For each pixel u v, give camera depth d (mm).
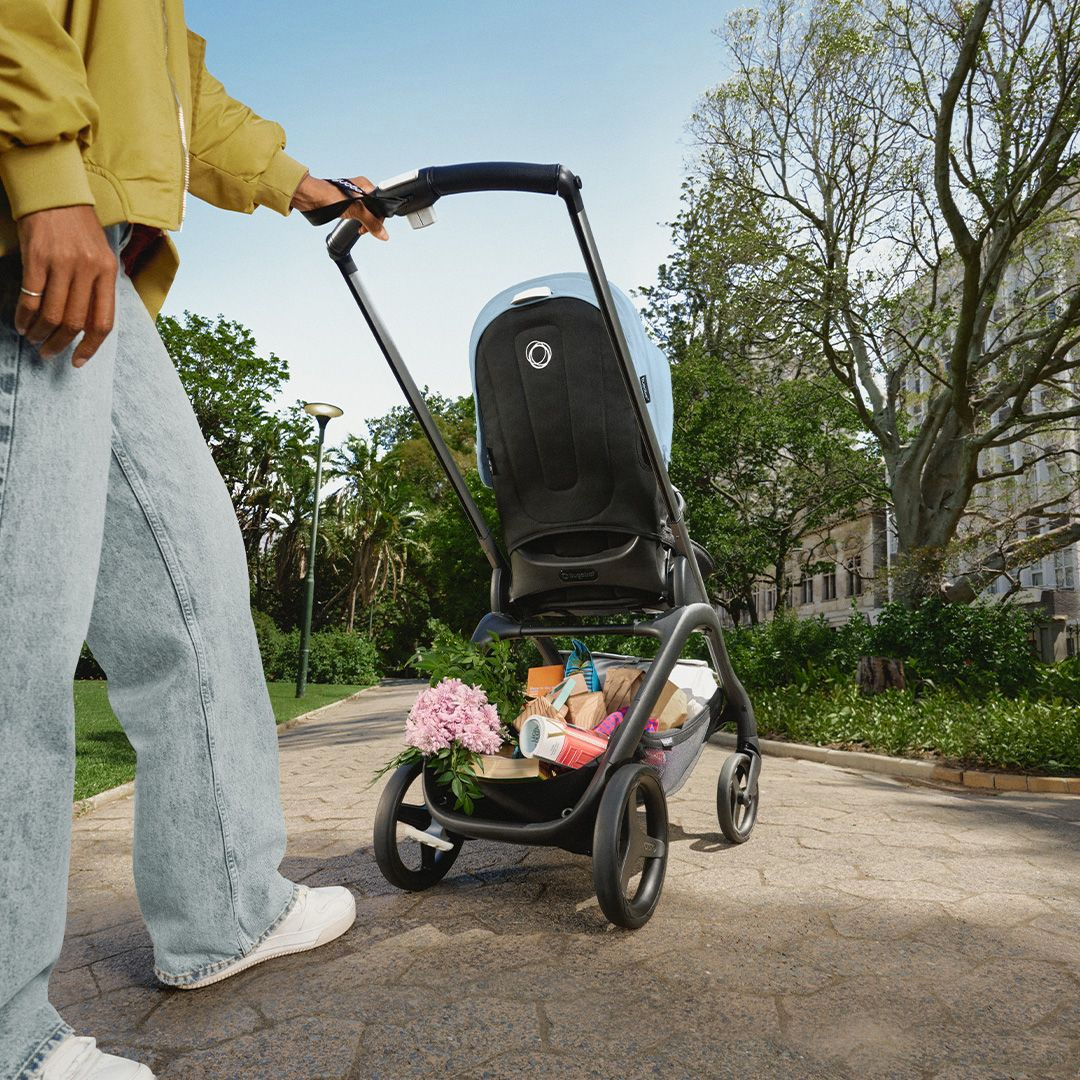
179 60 1807
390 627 47906
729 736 9156
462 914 2723
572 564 3186
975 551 17062
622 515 3107
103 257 1359
